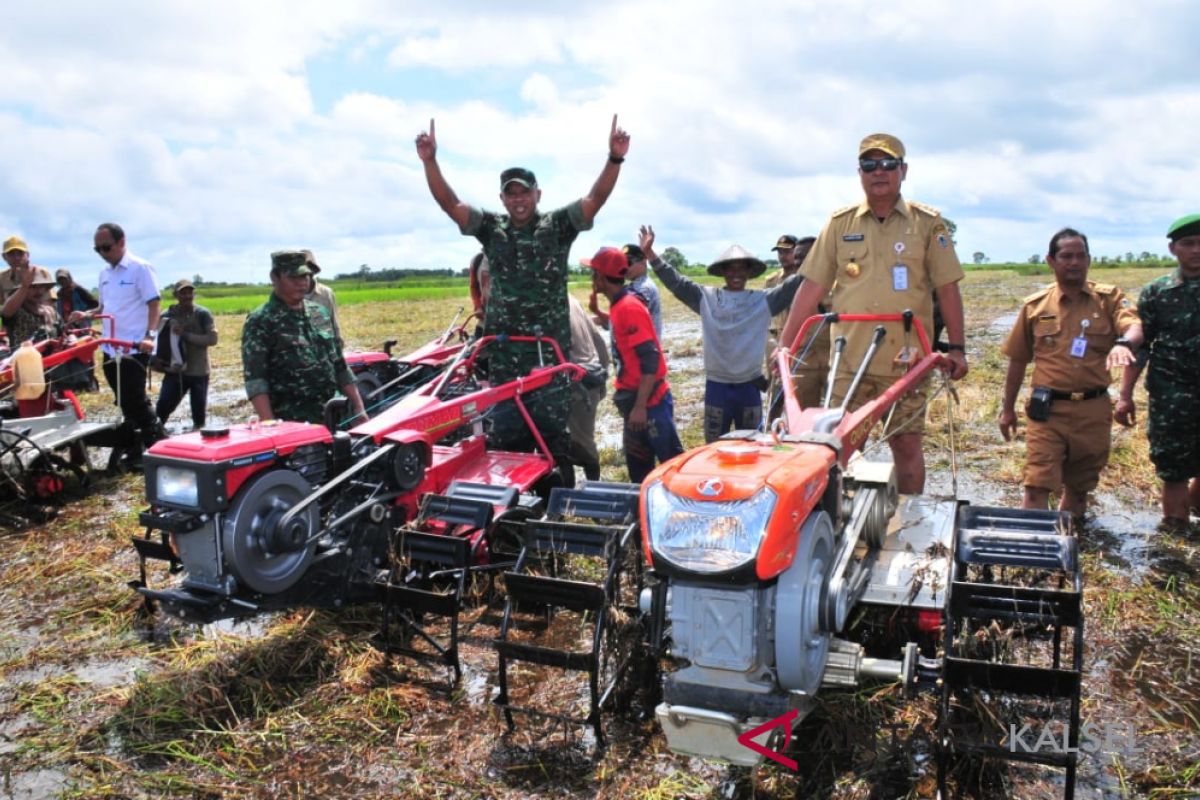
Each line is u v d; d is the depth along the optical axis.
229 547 4.17
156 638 4.93
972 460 8.13
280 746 3.85
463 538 4.52
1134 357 5.56
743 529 3.07
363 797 3.50
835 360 4.73
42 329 9.24
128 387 8.47
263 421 4.73
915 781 3.41
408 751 3.79
